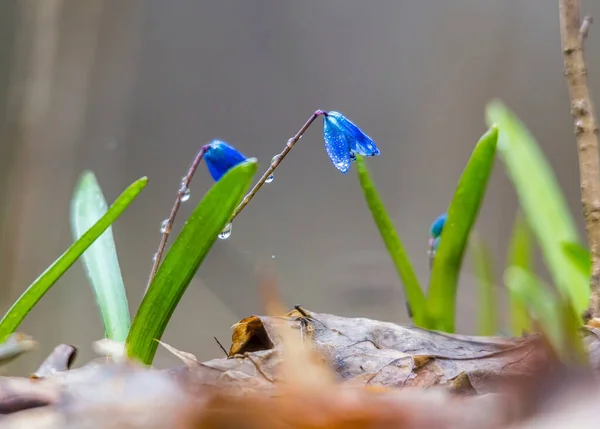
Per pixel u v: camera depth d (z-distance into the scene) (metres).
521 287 0.56
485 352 0.46
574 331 0.43
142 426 0.42
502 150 0.57
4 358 0.46
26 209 0.94
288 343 0.44
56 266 0.48
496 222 1.54
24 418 0.42
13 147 0.93
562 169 1.57
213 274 1.36
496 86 1.66
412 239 1.71
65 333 1.14
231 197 0.47
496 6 1.65
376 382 0.45
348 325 0.46
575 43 0.50
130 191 0.48
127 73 1.06
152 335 0.47
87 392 0.43
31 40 0.90
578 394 0.37
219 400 0.42
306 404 0.42
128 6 0.98
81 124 0.97
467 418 0.41
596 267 0.50
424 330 0.47
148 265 1.56
